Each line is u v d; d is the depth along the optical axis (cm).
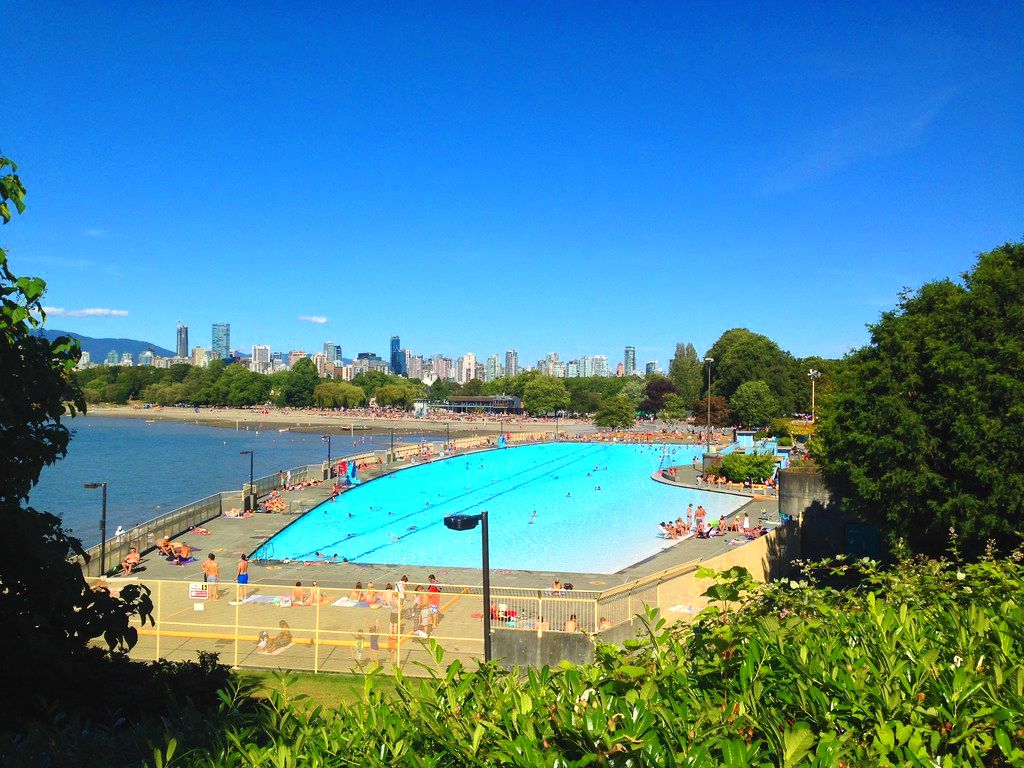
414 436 19162
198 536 4916
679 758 455
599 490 7775
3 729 887
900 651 626
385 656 2406
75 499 8762
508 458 11188
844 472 3006
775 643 645
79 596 966
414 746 528
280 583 3666
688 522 5594
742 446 8744
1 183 966
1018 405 2428
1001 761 523
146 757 597
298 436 18938
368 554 4675
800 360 16200
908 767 478
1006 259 2800
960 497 2509
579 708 518
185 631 2598
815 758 452
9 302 977
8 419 947
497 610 2652
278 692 630
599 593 3003
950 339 2714
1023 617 715
